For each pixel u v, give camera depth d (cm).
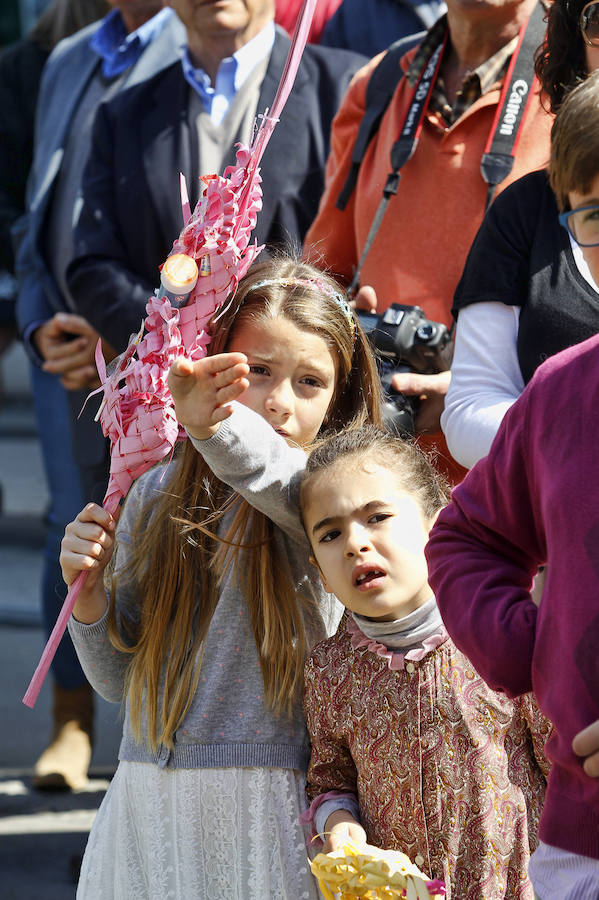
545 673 599
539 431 624
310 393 861
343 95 1334
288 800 815
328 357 864
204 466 867
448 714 764
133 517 898
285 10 1524
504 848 758
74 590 837
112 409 828
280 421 848
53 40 1745
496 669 618
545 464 614
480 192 1071
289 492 813
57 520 1596
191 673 833
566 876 599
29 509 3231
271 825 811
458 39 1098
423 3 1455
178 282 786
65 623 839
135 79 1387
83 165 1447
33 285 1579
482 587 639
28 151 1752
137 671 852
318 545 793
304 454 840
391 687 776
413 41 1184
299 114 1310
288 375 852
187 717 830
